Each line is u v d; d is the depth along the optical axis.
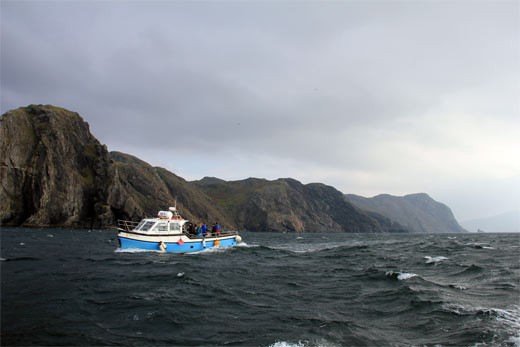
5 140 120.50
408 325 10.64
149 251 28.70
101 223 121.19
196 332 9.71
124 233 29.27
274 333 9.68
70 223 118.62
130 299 12.85
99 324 10.10
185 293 14.19
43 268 19.17
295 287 16.30
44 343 8.52
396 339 9.41
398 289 15.55
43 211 114.38
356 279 18.47
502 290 15.40
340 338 9.40
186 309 11.88
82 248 33.06
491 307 12.43
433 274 20.17
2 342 8.48
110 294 13.57
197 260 25.02
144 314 11.16
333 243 56.03
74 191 123.56
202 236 32.12
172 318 10.83
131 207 130.50
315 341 9.11
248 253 31.55
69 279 16.12
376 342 9.18
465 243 51.56
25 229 87.94
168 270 19.88
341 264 24.94
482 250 36.66
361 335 9.70
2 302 11.91
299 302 13.41
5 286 14.27
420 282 17.19
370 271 20.95
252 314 11.59
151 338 9.16
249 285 16.48
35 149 126.06
